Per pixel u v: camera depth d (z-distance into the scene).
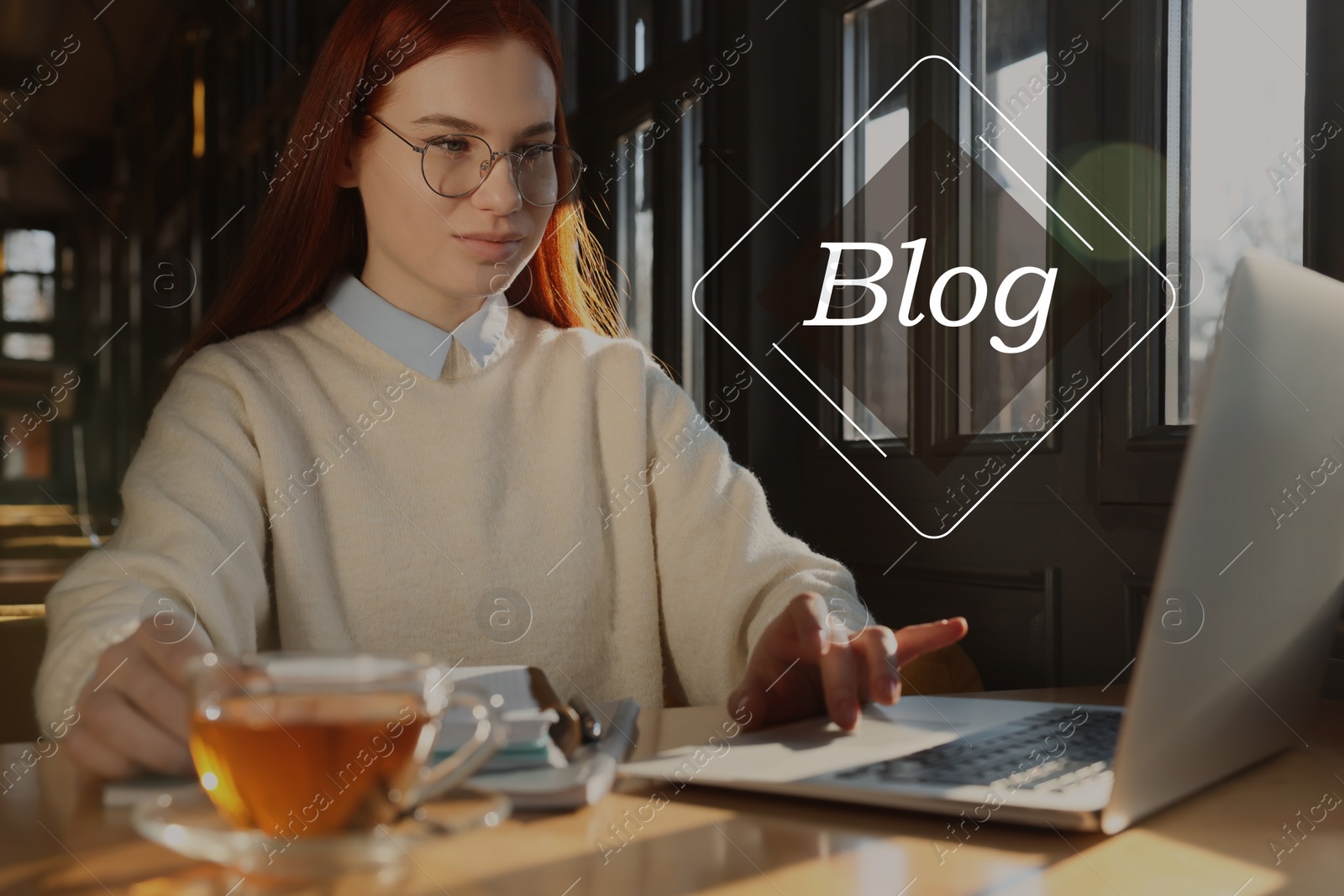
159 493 0.84
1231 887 0.38
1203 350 1.18
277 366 0.99
